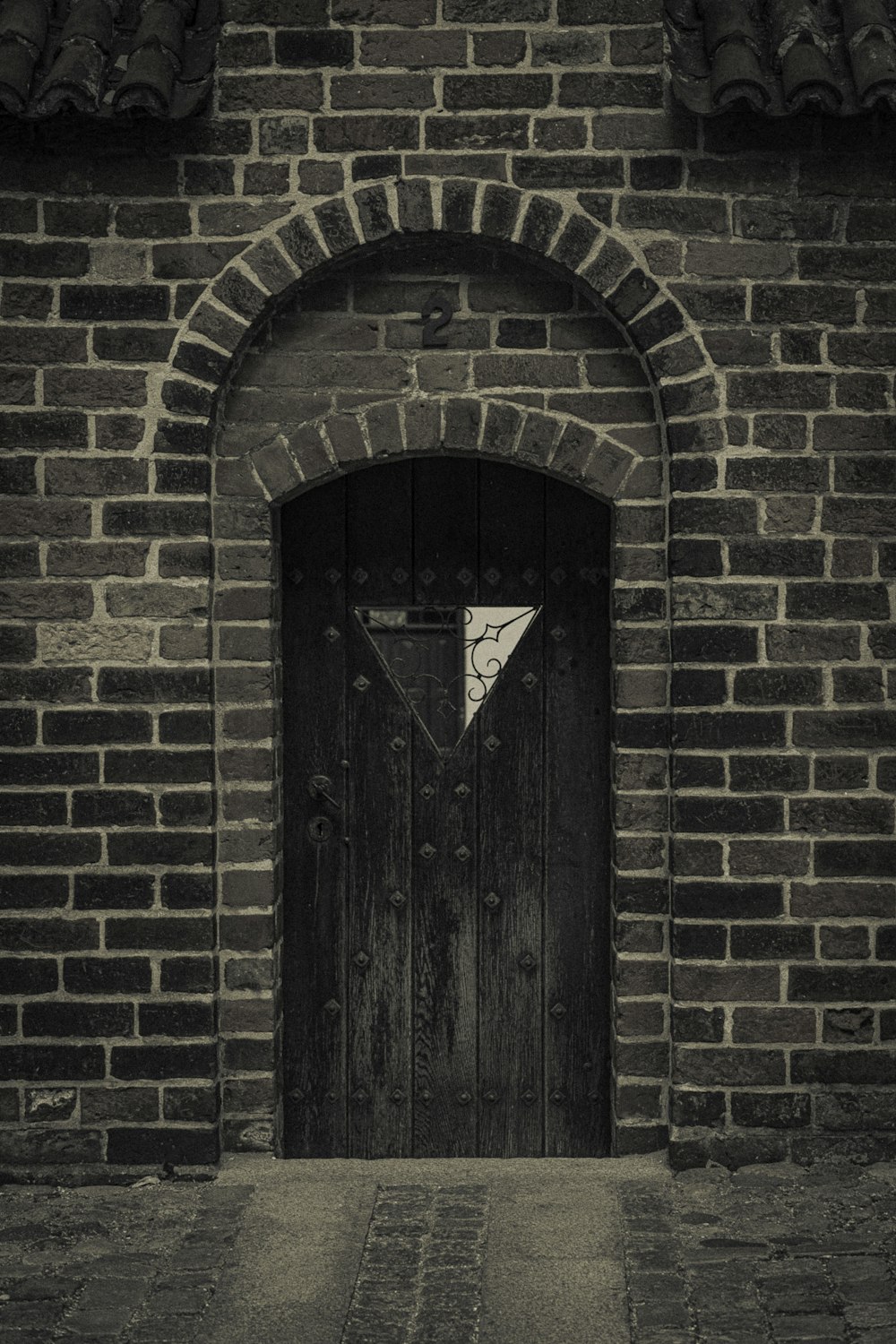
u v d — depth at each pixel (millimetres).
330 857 4746
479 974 4754
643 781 4484
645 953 4504
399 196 4324
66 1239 4023
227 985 4496
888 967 4406
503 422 4465
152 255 4336
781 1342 3416
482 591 4723
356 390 4480
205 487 4383
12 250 4324
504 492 4707
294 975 4754
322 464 4473
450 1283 3742
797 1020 4418
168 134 4324
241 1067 4512
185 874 4395
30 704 4371
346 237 4328
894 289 4352
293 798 4738
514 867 4742
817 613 4371
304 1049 4766
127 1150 4414
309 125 4324
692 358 4348
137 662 4375
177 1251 3945
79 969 4395
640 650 4469
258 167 4328
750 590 4367
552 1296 3670
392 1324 3531
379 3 4309
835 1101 4422
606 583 4711
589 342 4465
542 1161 4633
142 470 4355
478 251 4465
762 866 4398
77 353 4340
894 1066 4418
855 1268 3791
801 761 4387
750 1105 4430
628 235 4336
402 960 4754
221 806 4480
